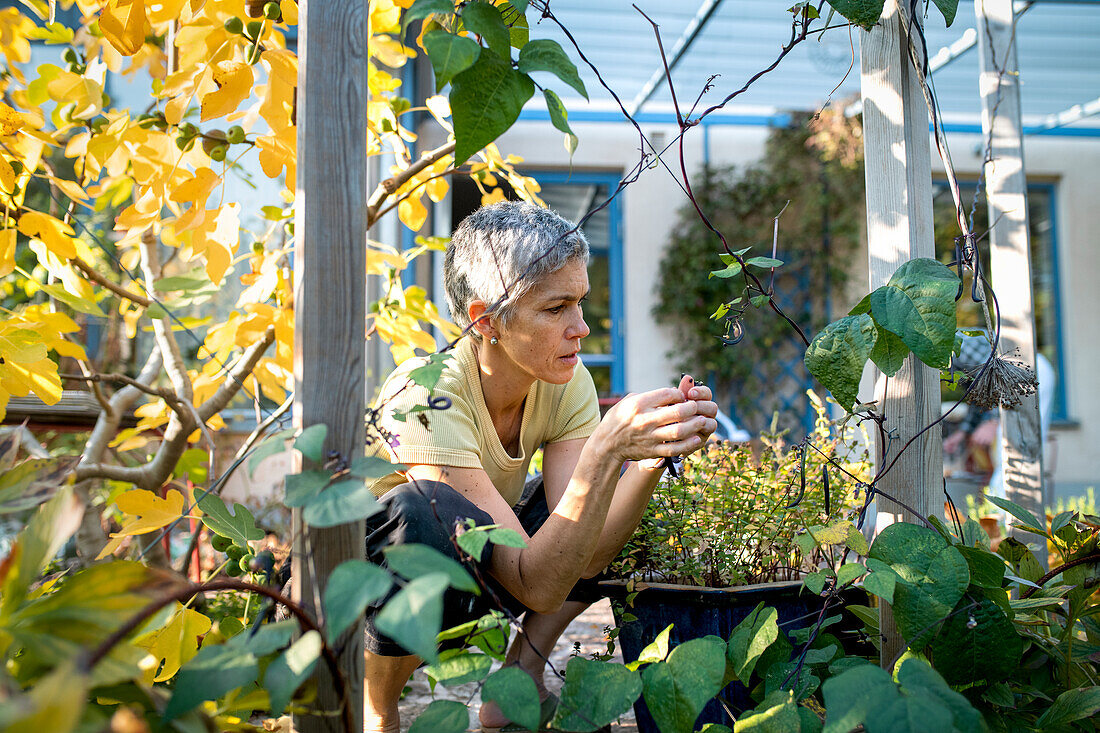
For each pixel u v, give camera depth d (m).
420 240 1.74
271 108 1.23
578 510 1.06
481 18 0.91
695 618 1.31
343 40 0.90
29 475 0.86
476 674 0.83
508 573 1.15
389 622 0.63
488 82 0.90
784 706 0.89
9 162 1.36
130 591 0.70
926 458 1.14
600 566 1.31
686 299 6.54
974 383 1.16
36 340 1.22
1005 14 1.80
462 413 1.30
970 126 6.36
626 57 4.88
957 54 4.70
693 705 0.83
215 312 3.99
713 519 1.40
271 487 3.78
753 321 6.77
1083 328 6.78
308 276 0.87
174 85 1.32
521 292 1.19
